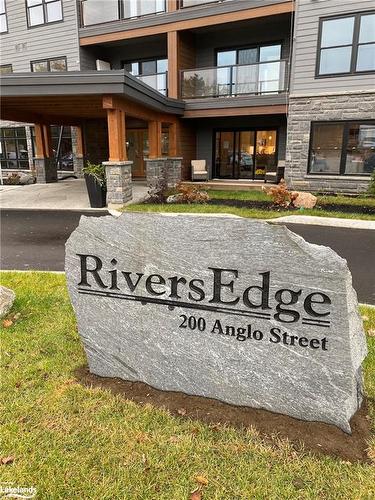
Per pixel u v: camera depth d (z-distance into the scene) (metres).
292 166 12.56
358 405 2.46
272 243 2.25
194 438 2.31
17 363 3.07
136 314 2.72
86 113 14.33
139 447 2.24
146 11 14.61
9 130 19.30
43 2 16.33
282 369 2.38
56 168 17.14
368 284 4.99
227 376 2.55
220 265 2.40
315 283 2.19
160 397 2.69
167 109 13.12
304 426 2.37
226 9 12.98
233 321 2.45
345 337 2.18
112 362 2.89
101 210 10.34
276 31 14.02
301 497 1.92
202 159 16.61
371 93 11.21
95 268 2.77
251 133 15.66
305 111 12.09
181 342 2.63
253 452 2.20
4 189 14.89
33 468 2.11
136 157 18.45
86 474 2.07
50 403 2.61
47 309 4.09
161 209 9.93
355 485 1.97
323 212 9.30
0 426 2.39
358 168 11.87
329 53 11.52
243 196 11.99
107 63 16.88
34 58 17.17
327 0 11.17
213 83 14.05
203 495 1.95
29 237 7.71
